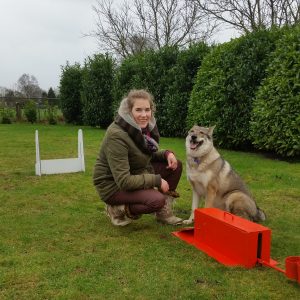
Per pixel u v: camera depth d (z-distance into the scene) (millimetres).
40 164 7453
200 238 4129
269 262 3580
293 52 8953
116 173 4117
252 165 8703
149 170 4586
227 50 11086
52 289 3066
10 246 3932
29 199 5750
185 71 13695
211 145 4922
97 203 5652
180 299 2945
